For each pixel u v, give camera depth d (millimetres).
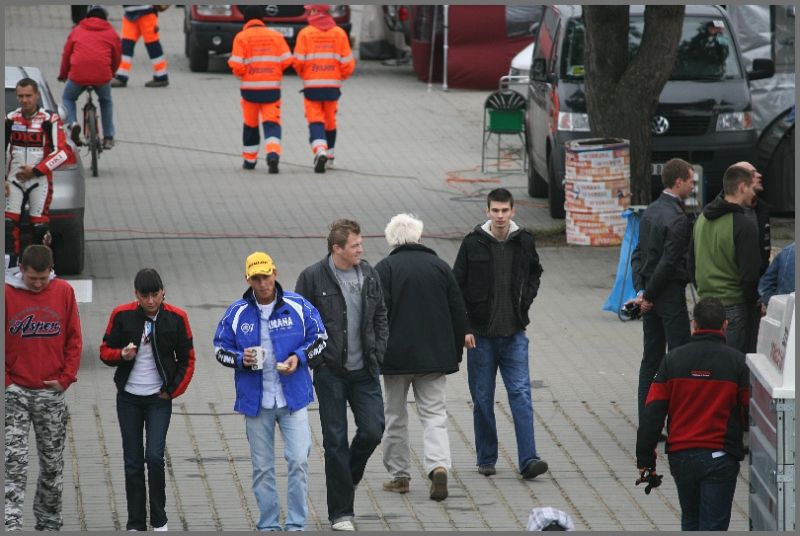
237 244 61844
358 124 93000
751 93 69312
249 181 76188
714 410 28672
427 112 97188
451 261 59219
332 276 32281
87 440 37688
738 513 33250
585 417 40594
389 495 34500
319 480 35625
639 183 63344
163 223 65938
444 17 104438
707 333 29047
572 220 62250
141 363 31125
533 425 37344
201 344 47094
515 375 35656
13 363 30656
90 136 75938
